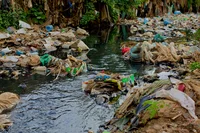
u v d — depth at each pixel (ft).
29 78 26.99
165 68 30.48
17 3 48.37
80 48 37.55
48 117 19.89
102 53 36.86
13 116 19.85
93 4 57.72
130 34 51.24
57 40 41.68
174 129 16.39
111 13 61.00
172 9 85.25
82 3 55.47
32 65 29.96
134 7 68.64
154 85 20.94
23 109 20.86
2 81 26.14
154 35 48.88
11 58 31.55
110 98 22.79
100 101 22.11
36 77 27.27
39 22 50.47
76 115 20.25
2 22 44.24
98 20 58.34
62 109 21.06
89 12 56.18
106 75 26.73
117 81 24.31
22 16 47.83
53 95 23.36
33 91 24.07
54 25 51.70
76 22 55.16
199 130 16.24
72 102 22.17
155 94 19.02
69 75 27.89
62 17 53.47
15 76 27.25
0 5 45.19
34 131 18.17
